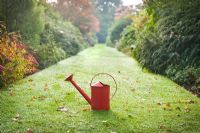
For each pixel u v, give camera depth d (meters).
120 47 35.41
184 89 9.58
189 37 12.51
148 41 14.84
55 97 8.19
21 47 11.95
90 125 5.84
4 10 13.50
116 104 7.48
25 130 5.52
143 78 12.10
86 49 39.00
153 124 5.95
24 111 6.73
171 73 11.90
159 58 13.51
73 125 5.82
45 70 14.38
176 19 14.15
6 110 6.75
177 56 12.56
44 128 5.65
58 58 19.66
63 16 41.06
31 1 14.66
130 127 5.76
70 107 7.15
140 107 7.25
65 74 12.99
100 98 6.86
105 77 12.35
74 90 9.21
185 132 5.53
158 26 15.40
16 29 14.14
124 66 17.08
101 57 24.59
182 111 6.91
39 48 15.66
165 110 6.99
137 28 24.64
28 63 11.51
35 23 15.38
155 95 8.65
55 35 23.89
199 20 12.57
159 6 15.34
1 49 9.81
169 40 13.56
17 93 8.61
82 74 13.19
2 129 5.54
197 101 7.89
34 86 9.78
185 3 13.58
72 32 31.14
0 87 9.31
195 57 11.50
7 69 9.67
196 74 10.03
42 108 7.01
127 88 9.75
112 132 5.45
